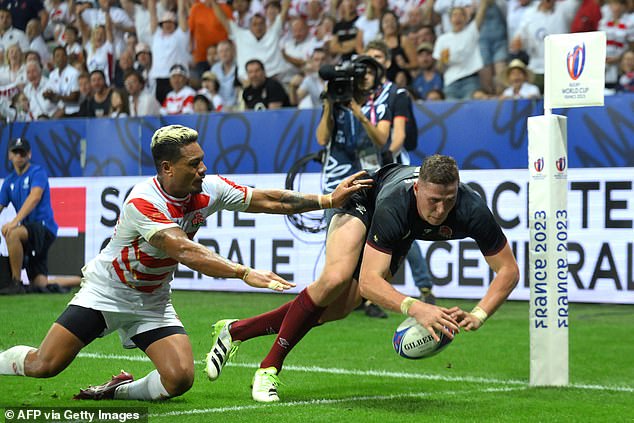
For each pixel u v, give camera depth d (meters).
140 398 16.59
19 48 47.69
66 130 37.91
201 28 44.88
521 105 31.34
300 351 24.05
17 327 27.83
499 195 31.70
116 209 37.06
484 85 40.38
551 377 19.06
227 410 15.85
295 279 34.16
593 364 22.14
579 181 30.75
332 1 43.31
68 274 37.72
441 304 32.34
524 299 31.38
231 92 44.56
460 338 26.41
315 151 33.88
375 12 42.16
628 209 30.06
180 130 14.95
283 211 16.67
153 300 16.06
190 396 17.42
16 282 36.88
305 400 17.14
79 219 37.62
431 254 32.41
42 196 37.19
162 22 45.00
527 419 15.23
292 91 43.34
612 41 37.59
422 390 18.45
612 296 30.39
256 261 34.81
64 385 18.75
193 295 35.56
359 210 17.36
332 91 25.86
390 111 27.91
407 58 40.41
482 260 31.64
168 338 15.98
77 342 15.70
